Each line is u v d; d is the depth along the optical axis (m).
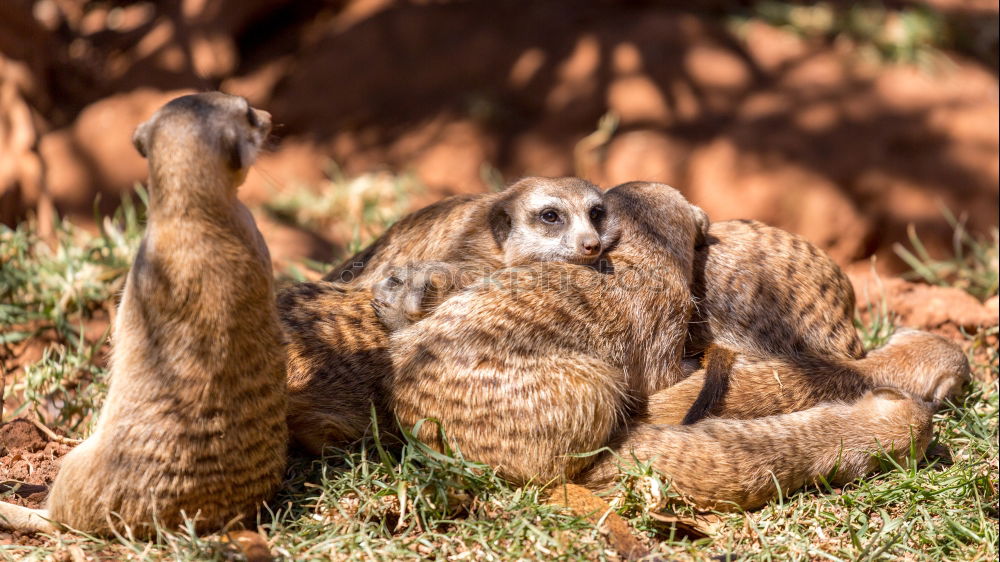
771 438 7.11
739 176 16.88
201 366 5.75
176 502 5.89
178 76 18.44
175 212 5.59
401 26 20.67
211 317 5.69
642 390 7.65
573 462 6.86
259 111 6.02
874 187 16.61
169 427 5.78
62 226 12.27
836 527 6.75
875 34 19.23
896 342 8.74
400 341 7.28
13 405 8.70
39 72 17.33
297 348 7.23
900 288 11.27
